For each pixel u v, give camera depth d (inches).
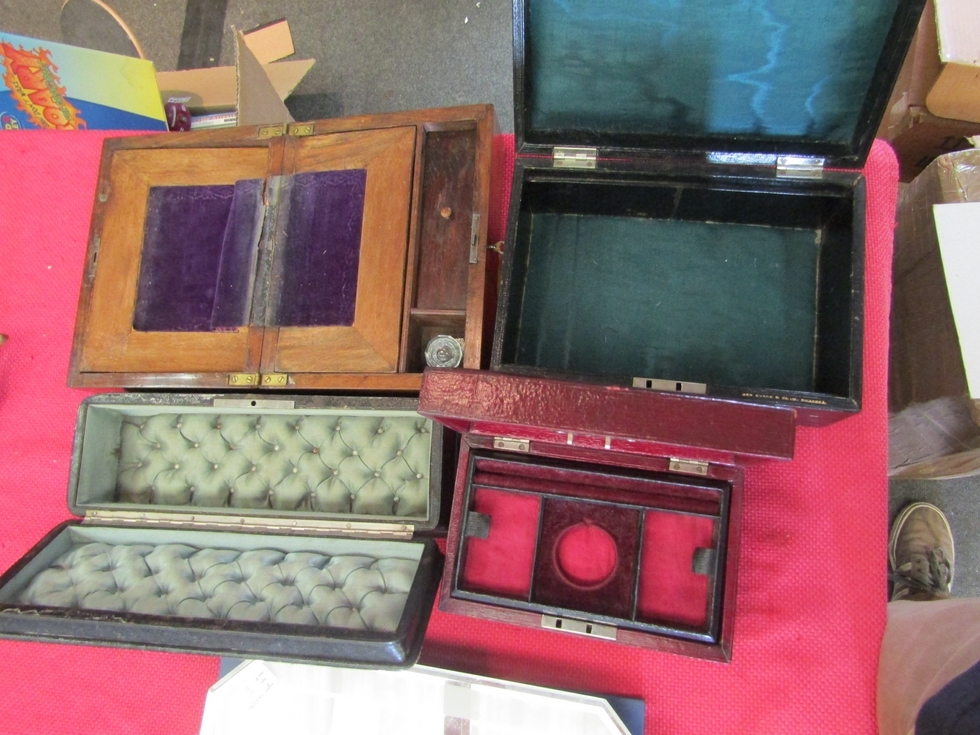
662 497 52.9
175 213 67.3
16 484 74.9
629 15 48.6
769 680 60.9
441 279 62.5
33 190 82.4
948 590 74.0
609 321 65.8
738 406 42.8
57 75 80.8
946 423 65.8
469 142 65.0
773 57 50.1
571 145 59.1
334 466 63.2
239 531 60.7
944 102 68.6
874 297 66.6
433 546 57.3
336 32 108.0
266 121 82.2
